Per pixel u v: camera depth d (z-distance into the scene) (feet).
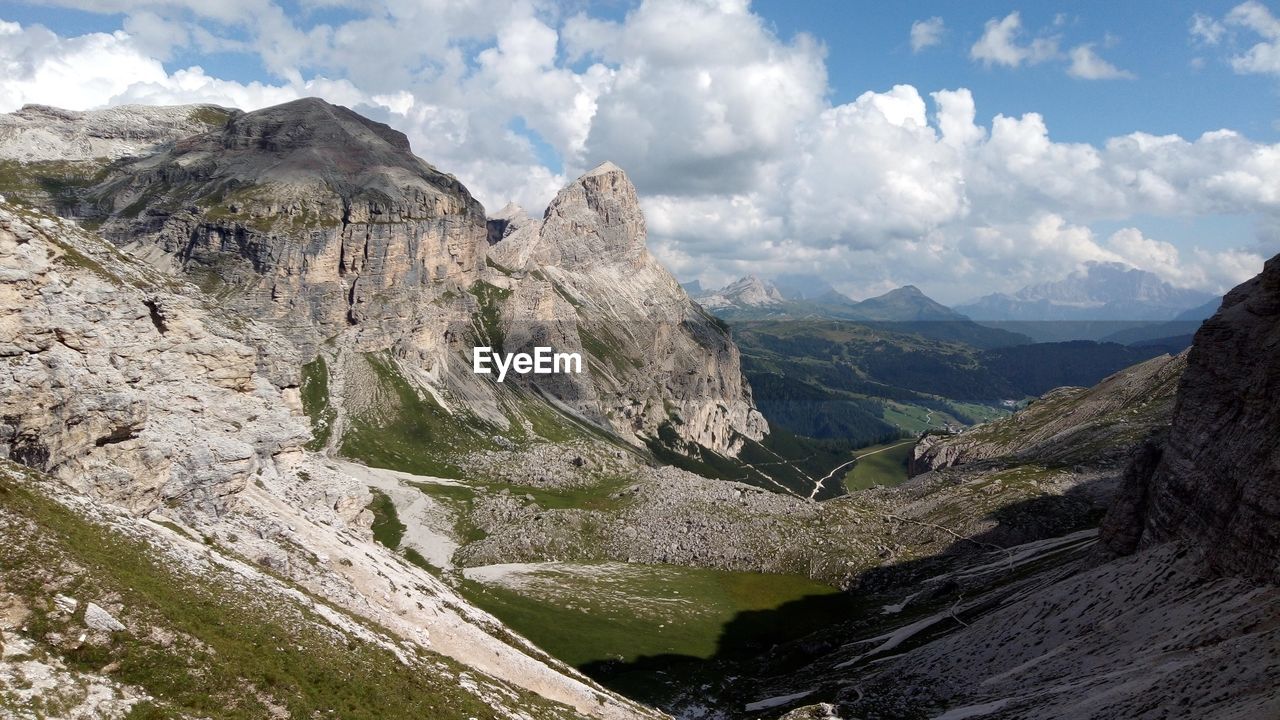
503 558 591.78
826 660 426.51
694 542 632.79
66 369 197.88
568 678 288.92
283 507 282.15
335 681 171.83
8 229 202.59
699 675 421.18
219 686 147.54
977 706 268.00
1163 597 284.61
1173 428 364.38
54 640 133.08
